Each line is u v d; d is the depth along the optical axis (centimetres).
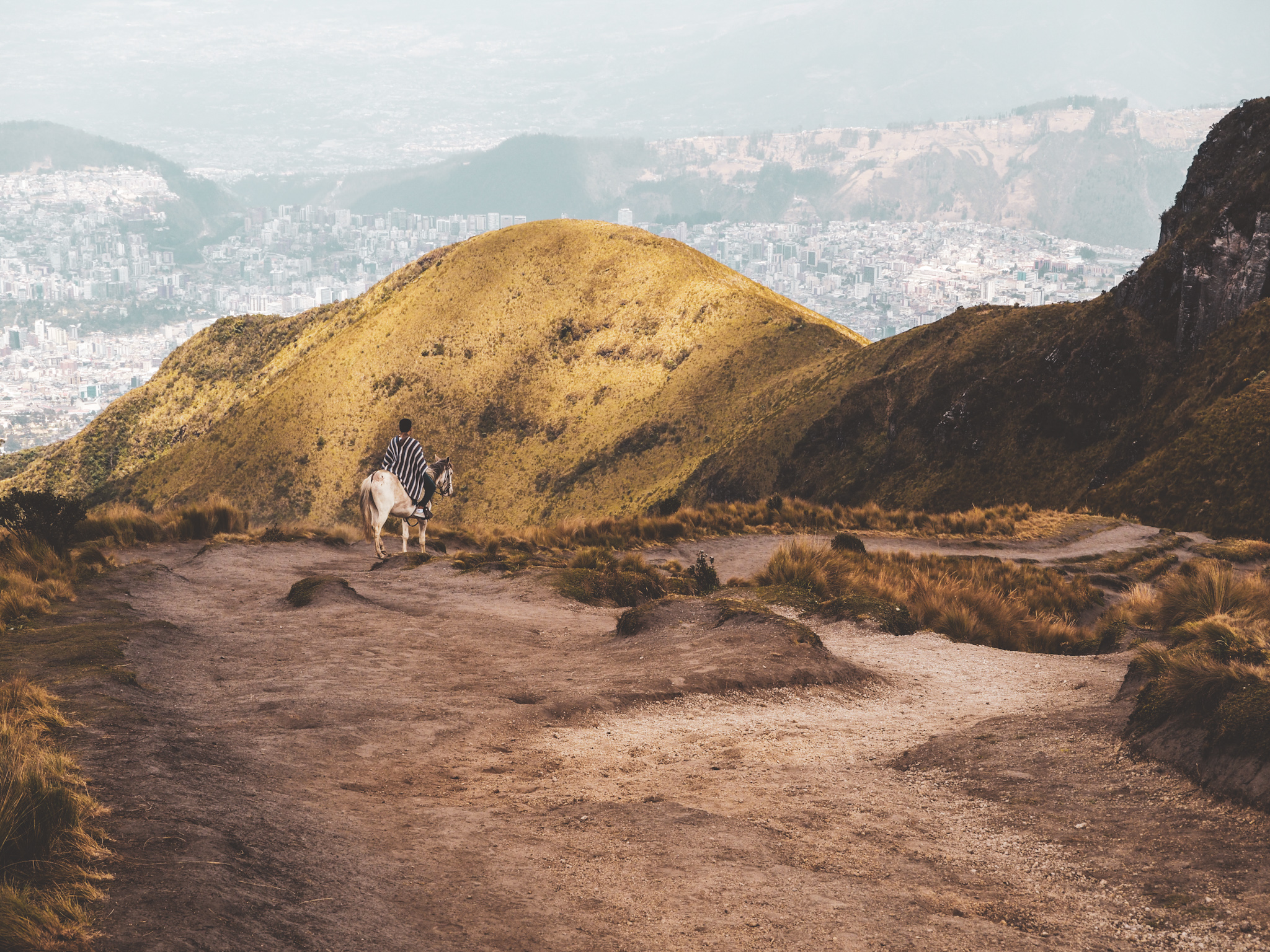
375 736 662
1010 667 1097
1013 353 10694
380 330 18662
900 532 3097
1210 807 493
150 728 600
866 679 955
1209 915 387
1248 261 8494
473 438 16750
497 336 17825
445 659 953
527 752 657
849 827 514
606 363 16850
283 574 1611
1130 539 3155
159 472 18462
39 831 355
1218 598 1359
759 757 667
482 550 2162
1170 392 8612
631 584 1555
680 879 422
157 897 333
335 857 413
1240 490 5203
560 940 355
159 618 1114
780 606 1419
